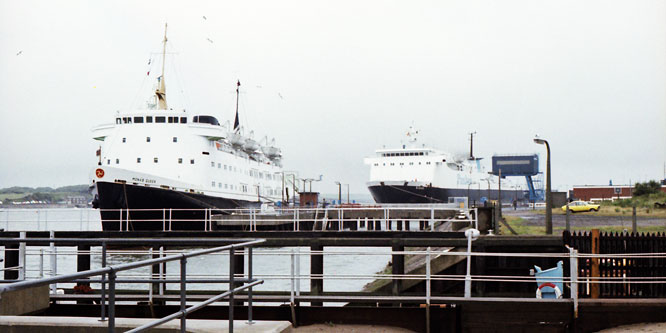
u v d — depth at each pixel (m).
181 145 55.97
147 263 6.12
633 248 14.82
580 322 13.84
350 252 14.71
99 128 57.41
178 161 55.62
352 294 16.62
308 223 57.00
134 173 47.56
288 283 32.03
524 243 17.09
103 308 9.03
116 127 56.34
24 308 11.65
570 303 13.95
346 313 15.04
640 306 13.74
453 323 14.61
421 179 105.62
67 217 118.00
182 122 56.75
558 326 14.00
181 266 6.98
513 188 152.25
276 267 38.62
